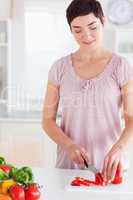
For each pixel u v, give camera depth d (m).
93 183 1.70
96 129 1.91
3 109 4.24
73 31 1.82
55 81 1.98
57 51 4.43
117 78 1.88
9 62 4.18
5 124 3.75
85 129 1.92
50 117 1.99
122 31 4.38
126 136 1.82
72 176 1.85
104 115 1.89
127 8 4.30
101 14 1.80
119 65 1.88
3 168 1.66
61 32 4.40
